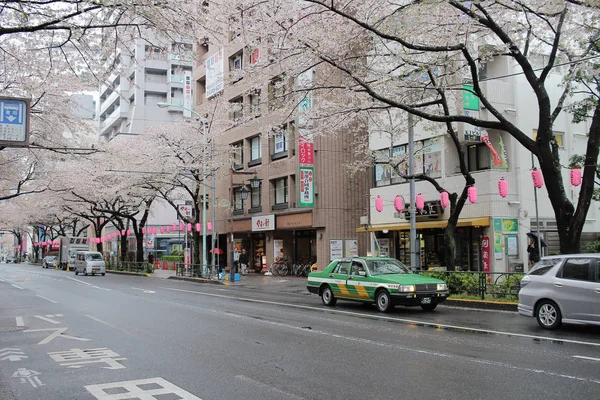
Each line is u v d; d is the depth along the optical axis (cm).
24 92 1989
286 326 1246
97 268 4353
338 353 913
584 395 632
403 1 1723
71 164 3869
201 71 4416
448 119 1434
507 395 636
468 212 2258
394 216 2575
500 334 1104
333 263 1761
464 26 1483
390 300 1500
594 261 1103
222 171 4119
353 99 1781
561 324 1160
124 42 1175
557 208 1448
